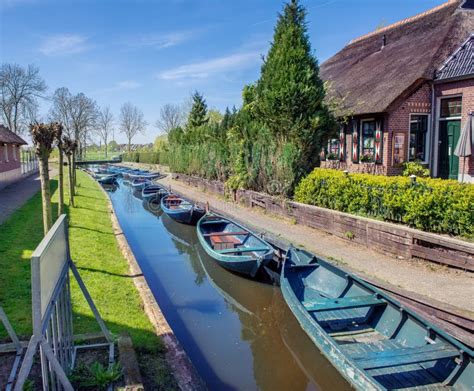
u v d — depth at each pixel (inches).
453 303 240.2
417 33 758.5
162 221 688.4
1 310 173.0
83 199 706.8
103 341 192.7
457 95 575.8
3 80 1844.2
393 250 349.4
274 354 255.6
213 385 216.5
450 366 186.4
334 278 292.2
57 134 324.8
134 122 3004.4
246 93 743.1
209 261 422.6
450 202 322.3
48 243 125.0
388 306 238.1
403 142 620.1
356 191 418.6
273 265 382.0
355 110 650.8
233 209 641.6
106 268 312.3
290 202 524.1
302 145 548.7
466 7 695.7
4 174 913.5
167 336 206.2
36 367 167.3
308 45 555.5
